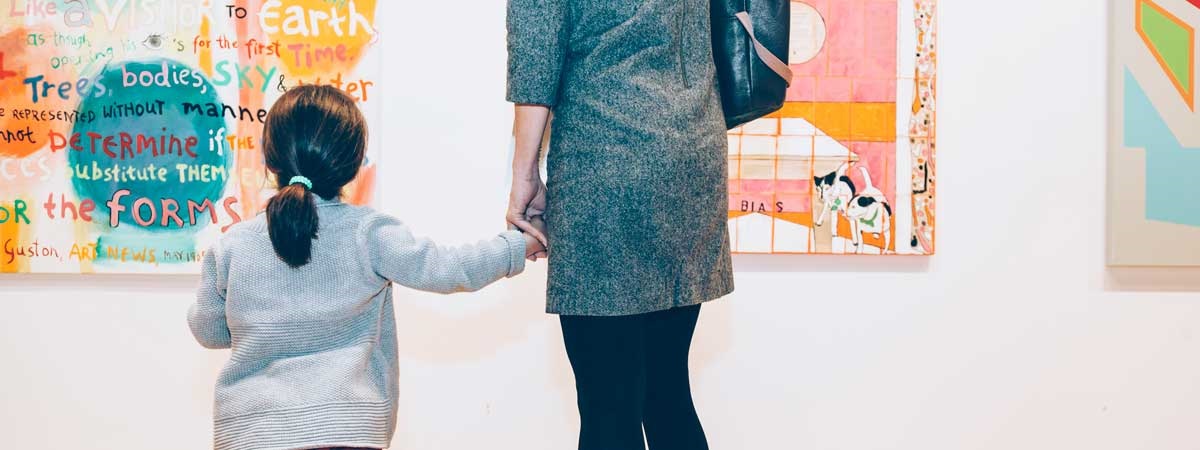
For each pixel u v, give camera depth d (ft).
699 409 7.09
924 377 7.15
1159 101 7.02
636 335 4.00
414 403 6.97
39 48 6.69
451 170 6.93
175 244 6.74
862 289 7.13
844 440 7.13
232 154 6.75
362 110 6.75
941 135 7.10
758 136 6.89
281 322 4.21
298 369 4.19
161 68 6.72
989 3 7.11
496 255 4.40
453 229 6.93
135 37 6.71
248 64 6.72
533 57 3.87
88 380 6.88
